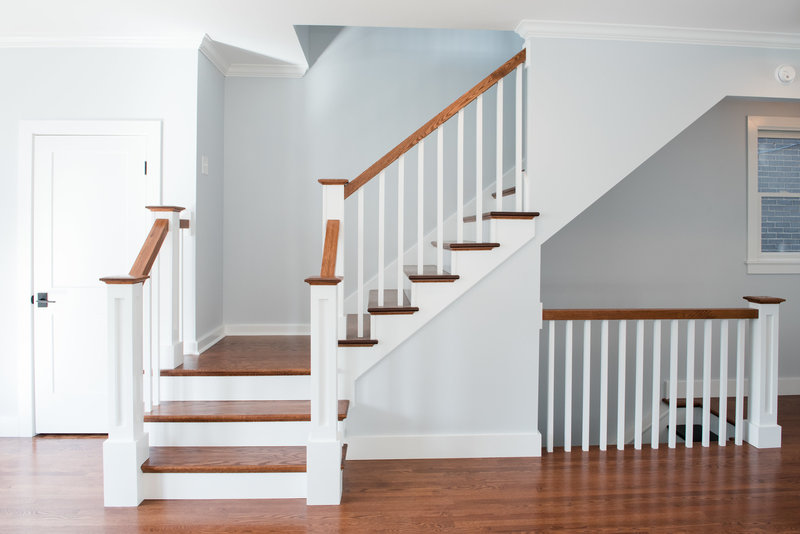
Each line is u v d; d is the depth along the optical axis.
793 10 3.14
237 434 2.99
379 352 3.24
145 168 3.62
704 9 3.14
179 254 3.41
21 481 2.93
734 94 3.49
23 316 3.63
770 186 4.86
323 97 4.34
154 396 3.14
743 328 3.47
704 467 3.14
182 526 2.46
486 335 3.32
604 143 3.41
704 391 3.45
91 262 3.63
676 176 4.71
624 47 3.41
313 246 4.37
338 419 2.89
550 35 3.36
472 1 3.04
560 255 4.69
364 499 2.74
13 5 3.08
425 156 4.38
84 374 3.66
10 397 3.68
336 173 4.36
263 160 4.33
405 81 4.38
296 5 3.10
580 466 3.16
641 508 2.66
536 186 3.38
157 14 3.21
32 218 3.62
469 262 3.28
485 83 3.32
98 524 2.48
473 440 3.31
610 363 4.80
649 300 4.75
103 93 3.60
